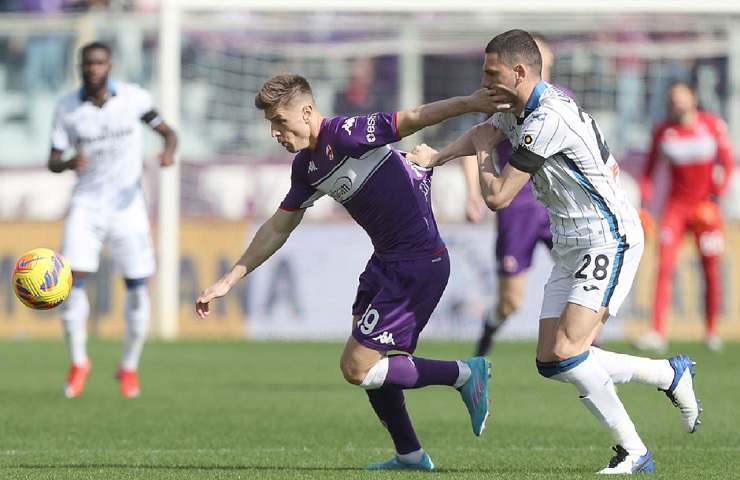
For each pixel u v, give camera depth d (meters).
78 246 40.22
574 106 23.44
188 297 64.69
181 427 33.06
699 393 40.38
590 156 23.34
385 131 23.58
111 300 64.44
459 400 40.16
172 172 63.06
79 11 77.31
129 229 40.53
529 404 38.22
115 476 23.80
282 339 63.62
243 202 66.25
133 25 71.38
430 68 71.81
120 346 59.62
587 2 65.25
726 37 71.06
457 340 62.75
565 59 72.25
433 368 25.05
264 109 23.94
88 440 30.50
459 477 23.45
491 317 44.91
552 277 24.80
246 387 43.31
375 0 65.25
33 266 26.47
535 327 63.25
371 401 25.31
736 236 63.69
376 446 29.41
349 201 24.62
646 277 63.59
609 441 30.19
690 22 69.88
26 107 76.88
